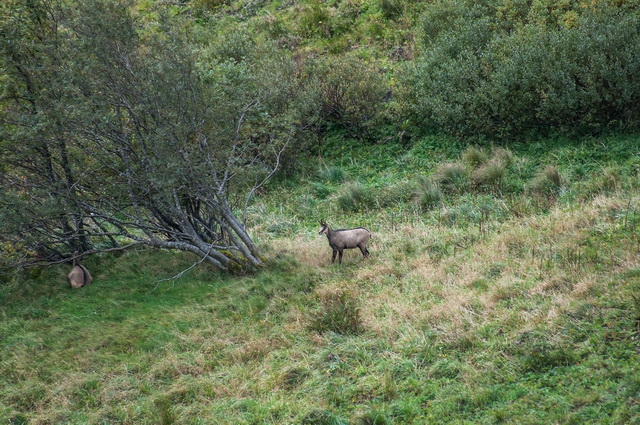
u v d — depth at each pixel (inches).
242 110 398.9
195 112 364.5
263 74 516.7
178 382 268.1
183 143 354.6
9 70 365.4
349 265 370.9
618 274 276.7
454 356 251.8
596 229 333.1
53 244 421.7
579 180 421.1
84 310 347.3
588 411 197.3
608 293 262.5
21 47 364.8
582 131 470.0
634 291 255.8
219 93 386.9
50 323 334.6
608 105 458.0
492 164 450.9
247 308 332.5
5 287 383.6
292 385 253.9
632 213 341.1
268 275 365.4
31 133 338.3
